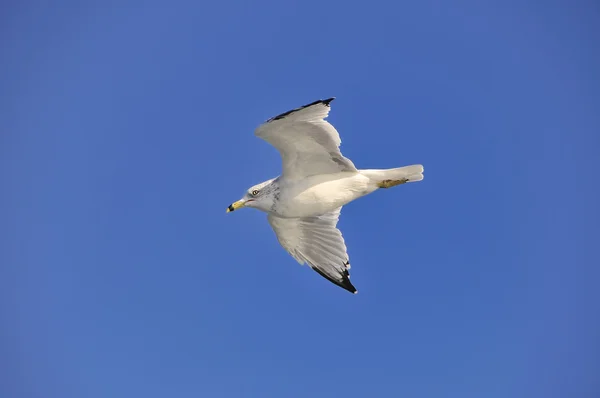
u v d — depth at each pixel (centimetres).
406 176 1245
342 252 1379
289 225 1363
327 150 1202
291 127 1163
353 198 1259
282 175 1265
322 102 1131
